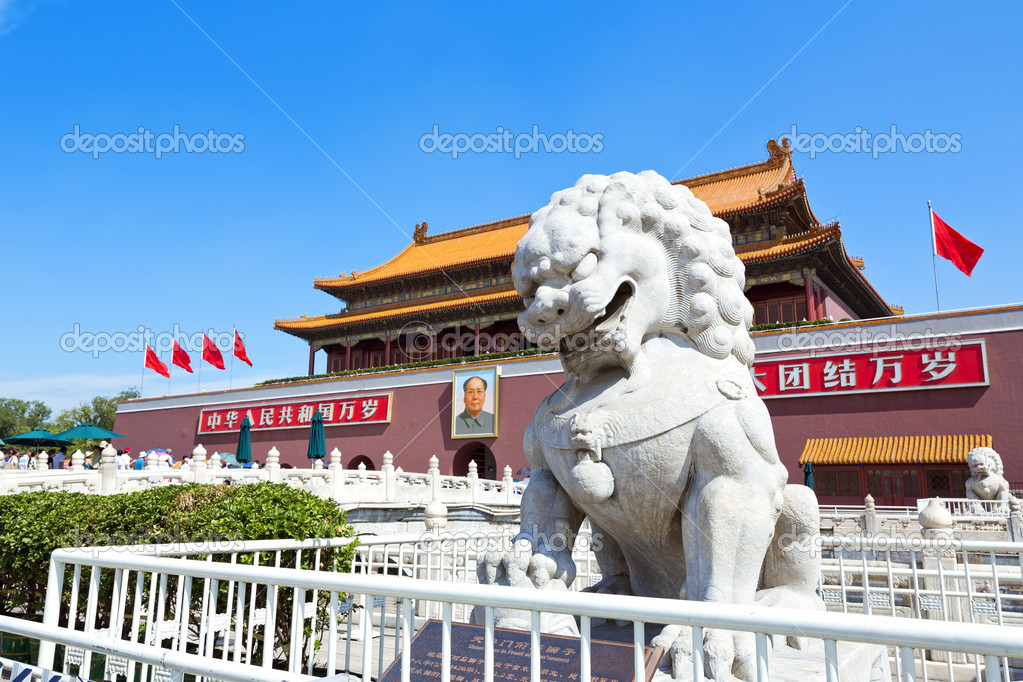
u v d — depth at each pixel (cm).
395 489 1825
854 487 2330
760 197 2912
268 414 3750
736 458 357
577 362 407
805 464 2319
